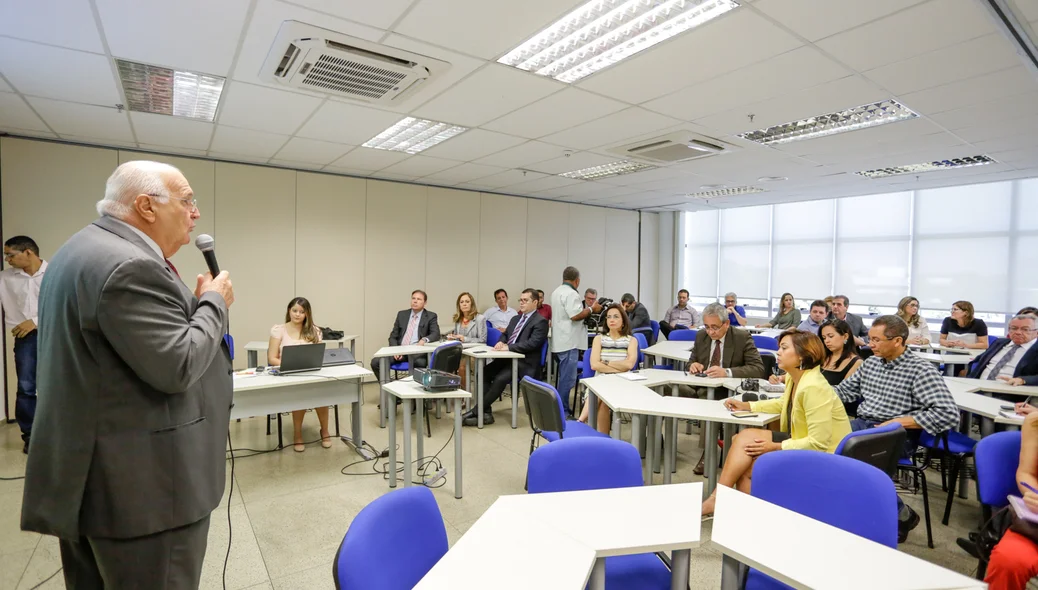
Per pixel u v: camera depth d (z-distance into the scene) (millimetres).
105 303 1098
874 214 7109
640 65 2689
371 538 1180
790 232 8062
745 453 2461
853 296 7340
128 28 2309
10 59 2652
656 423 3398
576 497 1562
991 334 6145
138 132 4074
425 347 4805
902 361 2738
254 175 5340
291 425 4477
